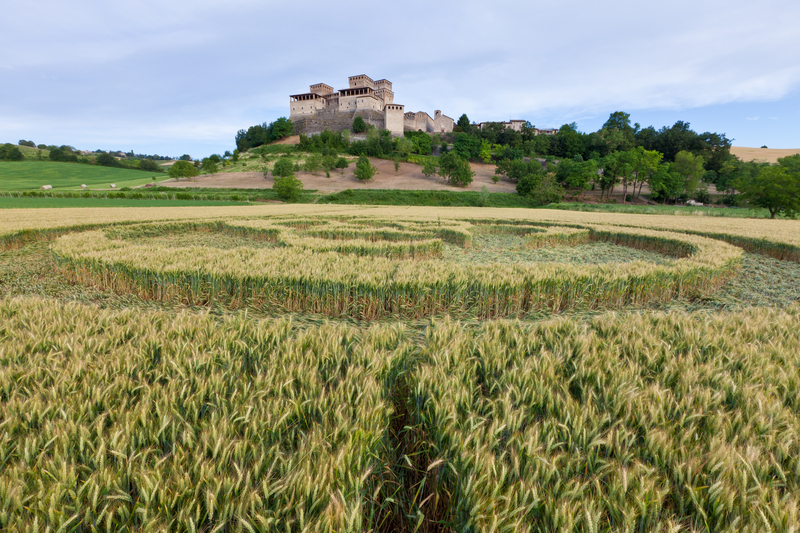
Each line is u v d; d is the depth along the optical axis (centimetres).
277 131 14438
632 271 741
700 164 8575
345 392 249
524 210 4562
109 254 802
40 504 152
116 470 183
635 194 8988
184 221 1886
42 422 217
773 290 860
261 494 167
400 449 259
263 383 261
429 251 1155
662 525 160
